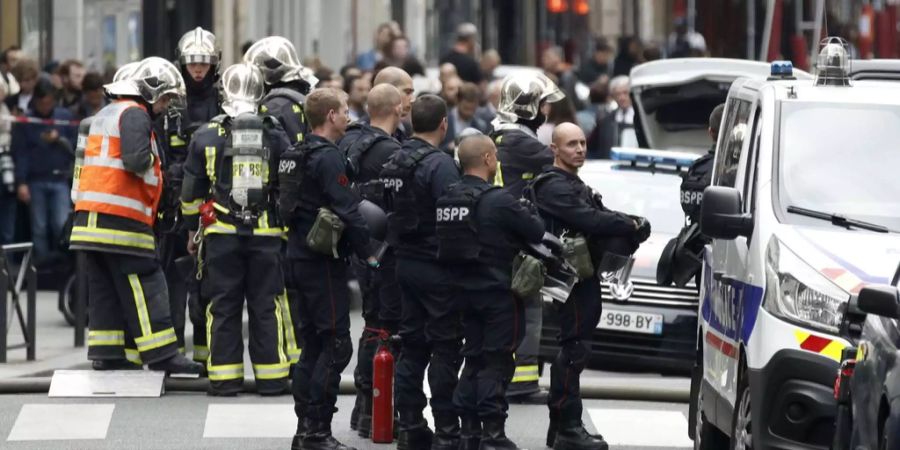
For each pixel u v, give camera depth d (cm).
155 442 3061
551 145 2958
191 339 4278
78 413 3319
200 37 3684
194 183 3475
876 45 11019
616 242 2922
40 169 5219
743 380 2552
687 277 3075
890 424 1948
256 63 3578
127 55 6588
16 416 3288
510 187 3300
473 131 2805
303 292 2880
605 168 4366
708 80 5412
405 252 2831
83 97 5331
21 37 6225
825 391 2366
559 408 2972
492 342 2775
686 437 3198
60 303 4566
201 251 3497
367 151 3105
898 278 2181
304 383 2892
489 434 2791
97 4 6469
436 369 2839
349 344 2905
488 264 2755
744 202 2677
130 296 3544
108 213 3509
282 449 3009
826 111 2681
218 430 3170
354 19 9344
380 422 3047
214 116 3709
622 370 4016
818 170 2614
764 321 2447
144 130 3491
